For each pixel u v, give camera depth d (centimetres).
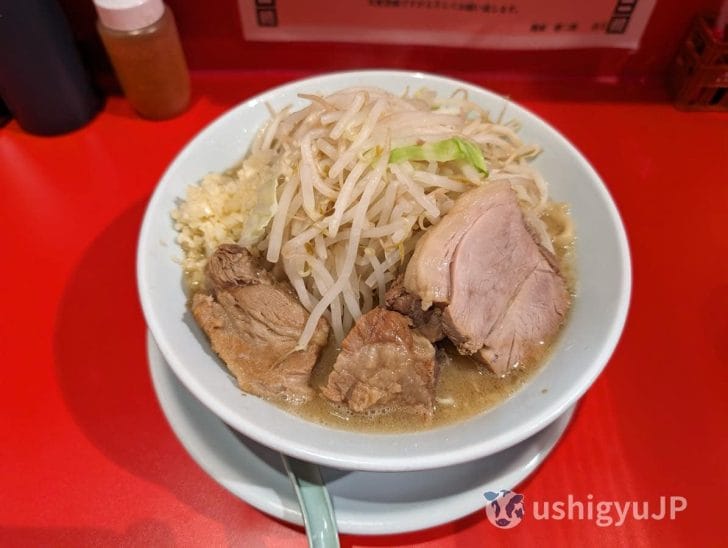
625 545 22
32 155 35
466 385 22
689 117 37
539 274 24
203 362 21
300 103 29
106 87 38
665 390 26
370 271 24
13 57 31
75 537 21
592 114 37
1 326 27
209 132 27
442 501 21
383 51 38
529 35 37
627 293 21
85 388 25
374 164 23
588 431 24
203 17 36
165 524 22
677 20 36
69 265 30
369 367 21
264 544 21
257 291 23
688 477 23
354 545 22
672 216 32
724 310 29
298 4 35
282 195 23
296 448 18
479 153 24
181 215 25
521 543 22
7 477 23
